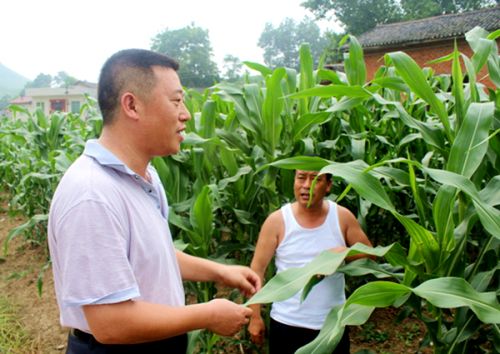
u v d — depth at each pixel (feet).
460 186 4.45
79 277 4.07
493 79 6.29
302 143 8.46
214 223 9.34
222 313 4.77
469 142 5.04
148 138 4.68
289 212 7.04
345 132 10.23
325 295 6.82
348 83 9.41
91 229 4.11
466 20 67.67
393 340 9.97
